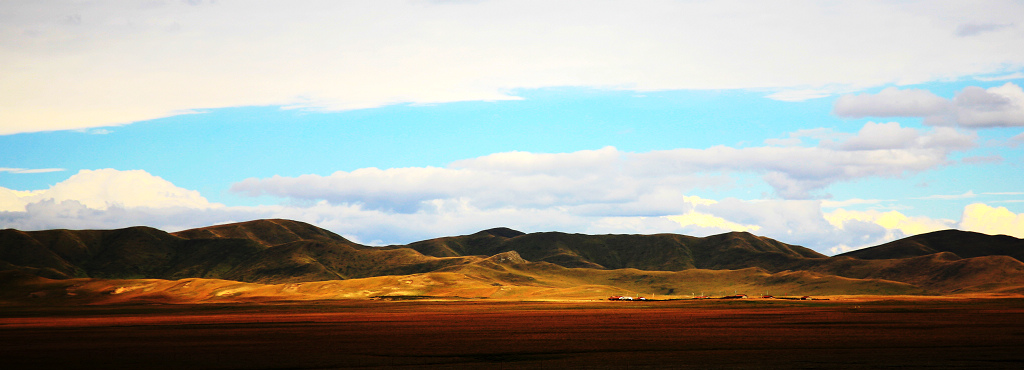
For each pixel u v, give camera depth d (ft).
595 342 260.83
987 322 337.72
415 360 215.31
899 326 319.47
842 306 572.51
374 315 479.41
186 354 233.96
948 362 196.44
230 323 399.65
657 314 457.27
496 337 284.61
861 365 193.57
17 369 206.49
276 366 205.05
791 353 221.66
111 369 204.44
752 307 568.00
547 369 195.11
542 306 621.72
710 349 235.20
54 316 530.68
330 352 235.61
